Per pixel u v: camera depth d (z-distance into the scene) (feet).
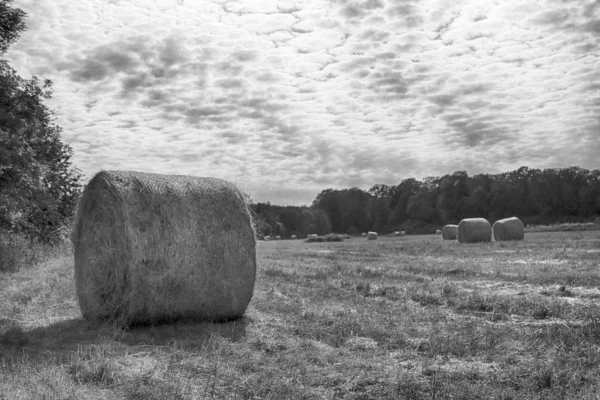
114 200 31.58
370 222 372.17
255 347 27.45
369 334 29.30
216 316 33.73
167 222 31.89
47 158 100.63
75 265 34.76
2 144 78.28
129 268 31.01
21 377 21.11
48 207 93.15
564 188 309.22
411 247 111.04
